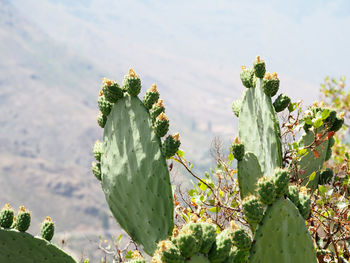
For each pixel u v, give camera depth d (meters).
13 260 3.52
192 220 2.81
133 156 3.91
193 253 2.62
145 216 3.85
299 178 4.83
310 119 4.79
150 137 3.86
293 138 4.81
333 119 4.99
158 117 3.80
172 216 3.78
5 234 3.52
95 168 4.33
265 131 4.52
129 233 3.97
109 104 4.14
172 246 2.55
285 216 3.02
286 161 4.88
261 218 3.00
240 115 4.89
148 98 3.95
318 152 4.87
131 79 3.97
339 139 8.84
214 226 2.85
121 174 3.96
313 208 4.56
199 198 4.81
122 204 3.97
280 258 2.98
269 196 3.02
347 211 4.59
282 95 4.77
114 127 4.07
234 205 4.95
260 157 4.64
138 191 3.88
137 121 3.94
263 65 4.57
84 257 4.45
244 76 4.84
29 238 3.55
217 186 5.07
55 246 3.61
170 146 3.76
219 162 5.05
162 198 3.79
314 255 3.07
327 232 4.43
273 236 2.99
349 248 4.41
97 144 4.40
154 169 3.81
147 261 3.36
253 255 2.97
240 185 4.26
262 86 4.52
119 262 4.59
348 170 5.23
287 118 5.03
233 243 2.85
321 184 5.06
